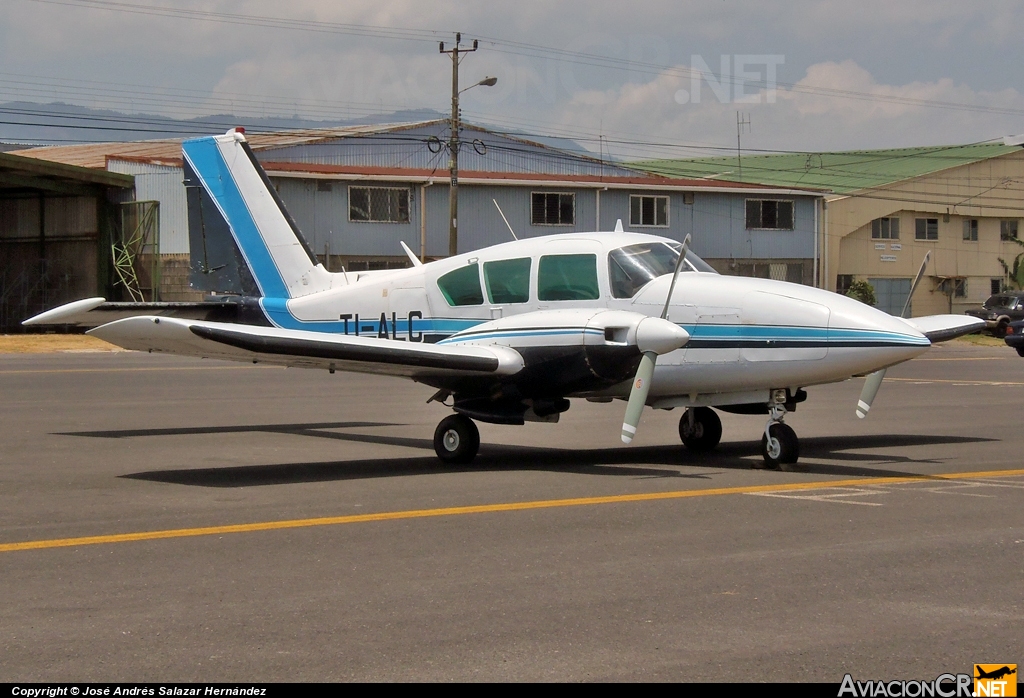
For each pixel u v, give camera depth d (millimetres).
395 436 11906
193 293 38156
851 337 8797
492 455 10422
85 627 4734
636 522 7035
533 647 4492
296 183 36625
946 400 16250
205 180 13109
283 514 7309
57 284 40500
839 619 4863
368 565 5871
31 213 41406
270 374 21578
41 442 11156
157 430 12297
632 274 9773
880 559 5992
